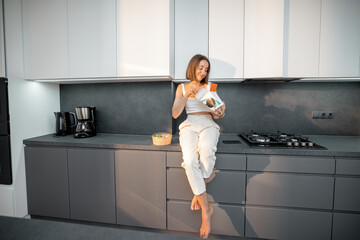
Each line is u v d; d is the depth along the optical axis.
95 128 2.14
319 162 1.45
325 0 1.65
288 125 2.09
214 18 1.77
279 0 1.65
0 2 1.72
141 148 1.66
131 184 1.69
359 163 1.40
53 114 2.24
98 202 1.75
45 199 1.84
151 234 0.49
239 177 1.54
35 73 1.88
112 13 1.75
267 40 1.69
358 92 1.99
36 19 1.86
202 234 1.42
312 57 1.69
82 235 0.48
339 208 1.45
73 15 1.81
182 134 1.57
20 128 1.83
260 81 1.97
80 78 1.86
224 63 1.77
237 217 1.57
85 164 1.75
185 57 1.83
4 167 1.75
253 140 1.69
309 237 1.50
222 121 2.17
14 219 0.53
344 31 1.65
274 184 1.51
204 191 1.42
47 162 1.81
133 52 1.74
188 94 1.47
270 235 1.54
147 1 1.69
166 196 1.64
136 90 2.15
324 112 2.03
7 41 1.75
